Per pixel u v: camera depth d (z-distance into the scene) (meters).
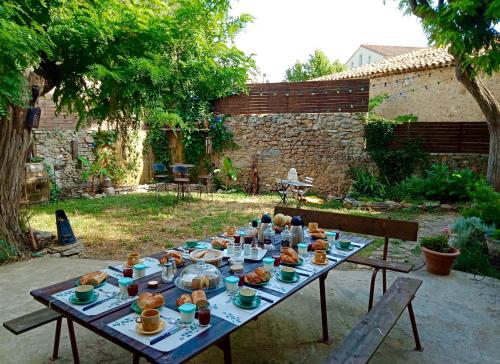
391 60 14.14
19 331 2.00
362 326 2.05
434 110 11.34
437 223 7.09
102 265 4.58
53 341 2.78
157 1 4.46
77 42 3.98
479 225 5.03
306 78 23.48
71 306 1.84
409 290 2.62
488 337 2.93
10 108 4.55
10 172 4.90
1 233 4.80
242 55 4.81
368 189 9.44
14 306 3.38
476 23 5.23
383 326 2.05
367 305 3.48
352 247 3.00
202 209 8.45
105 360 2.55
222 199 9.93
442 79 11.10
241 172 11.61
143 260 2.57
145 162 11.62
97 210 8.08
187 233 6.26
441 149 9.59
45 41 3.41
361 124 10.21
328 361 1.70
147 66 3.91
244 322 1.70
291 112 11.03
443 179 8.50
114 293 2.01
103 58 4.26
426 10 6.19
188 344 1.50
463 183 8.35
